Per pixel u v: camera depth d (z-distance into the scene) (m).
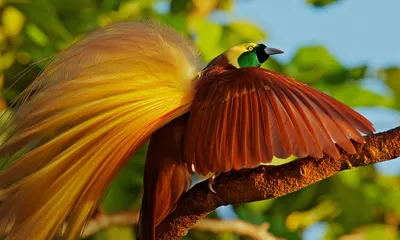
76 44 6.39
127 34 6.39
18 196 6.32
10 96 7.22
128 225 7.24
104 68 6.36
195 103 6.33
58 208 6.32
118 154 6.34
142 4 7.40
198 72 6.41
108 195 7.18
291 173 6.32
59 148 6.33
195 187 6.37
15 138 6.34
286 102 6.27
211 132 6.28
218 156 6.25
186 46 6.43
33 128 6.34
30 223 6.32
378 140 6.30
